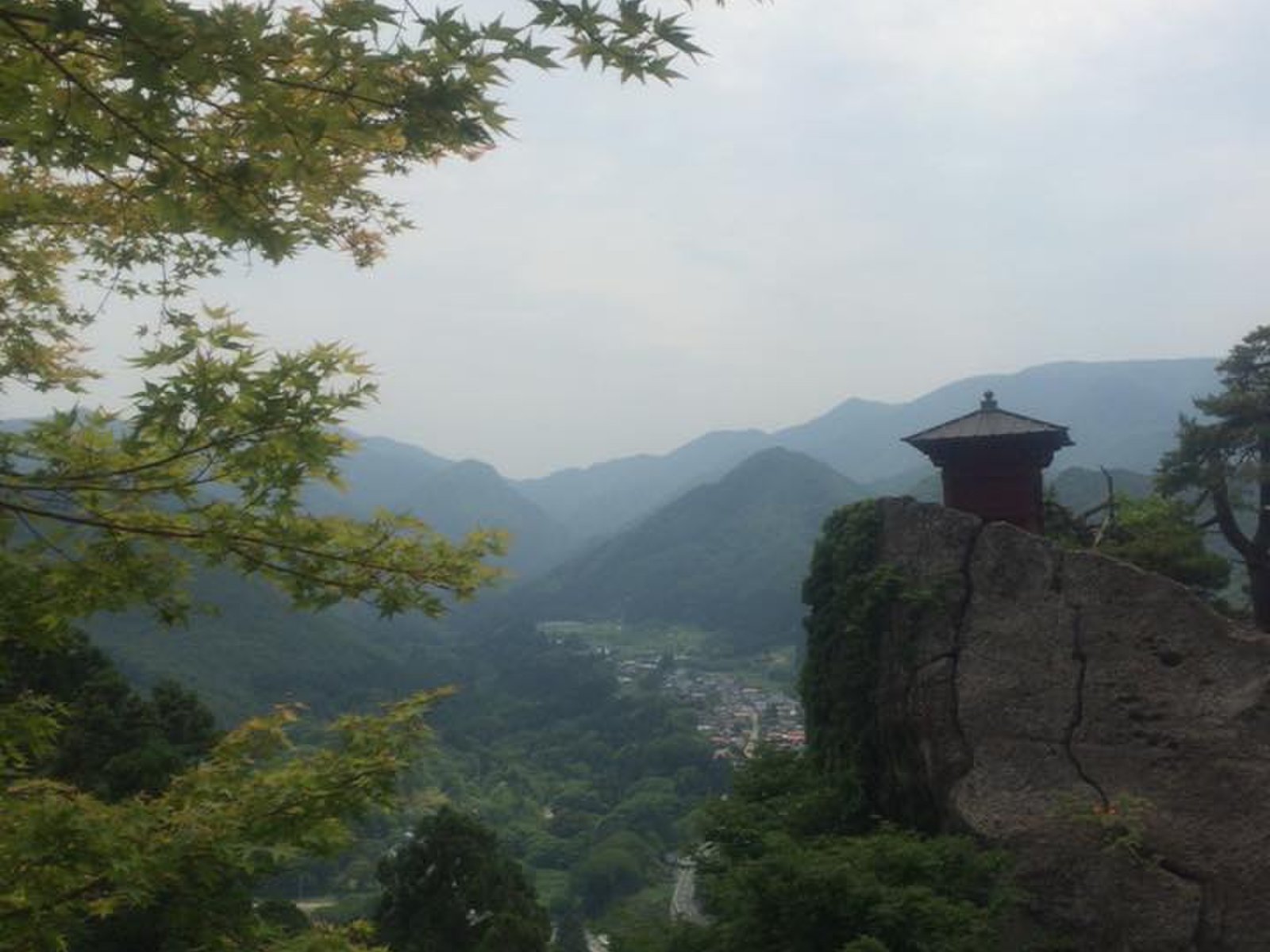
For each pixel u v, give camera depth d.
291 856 5.18
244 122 4.09
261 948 5.54
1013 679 11.62
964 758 11.58
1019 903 10.54
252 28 3.66
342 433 5.69
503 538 5.39
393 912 15.77
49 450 4.50
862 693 12.71
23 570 4.62
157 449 4.52
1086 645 11.43
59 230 5.50
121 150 4.02
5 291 5.73
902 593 12.34
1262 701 10.48
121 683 15.12
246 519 4.75
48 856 4.47
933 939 8.95
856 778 12.49
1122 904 10.31
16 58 3.73
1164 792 10.62
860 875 9.30
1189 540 17.52
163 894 5.50
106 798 12.43
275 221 4.50
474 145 4.24
